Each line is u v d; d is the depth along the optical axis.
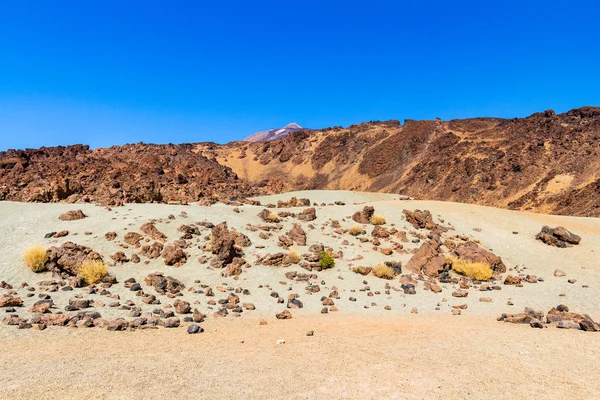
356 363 9.95
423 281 23.84
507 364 9.71
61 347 11.02
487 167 123.50
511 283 23.97
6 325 12.84
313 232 31.48
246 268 23.44
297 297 19.70
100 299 16.81
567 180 102.38
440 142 157.75
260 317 16.17
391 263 25.25
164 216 29.98
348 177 178.25
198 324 14.52
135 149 131.88
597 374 9.00
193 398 7.90
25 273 19.86
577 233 37.00
